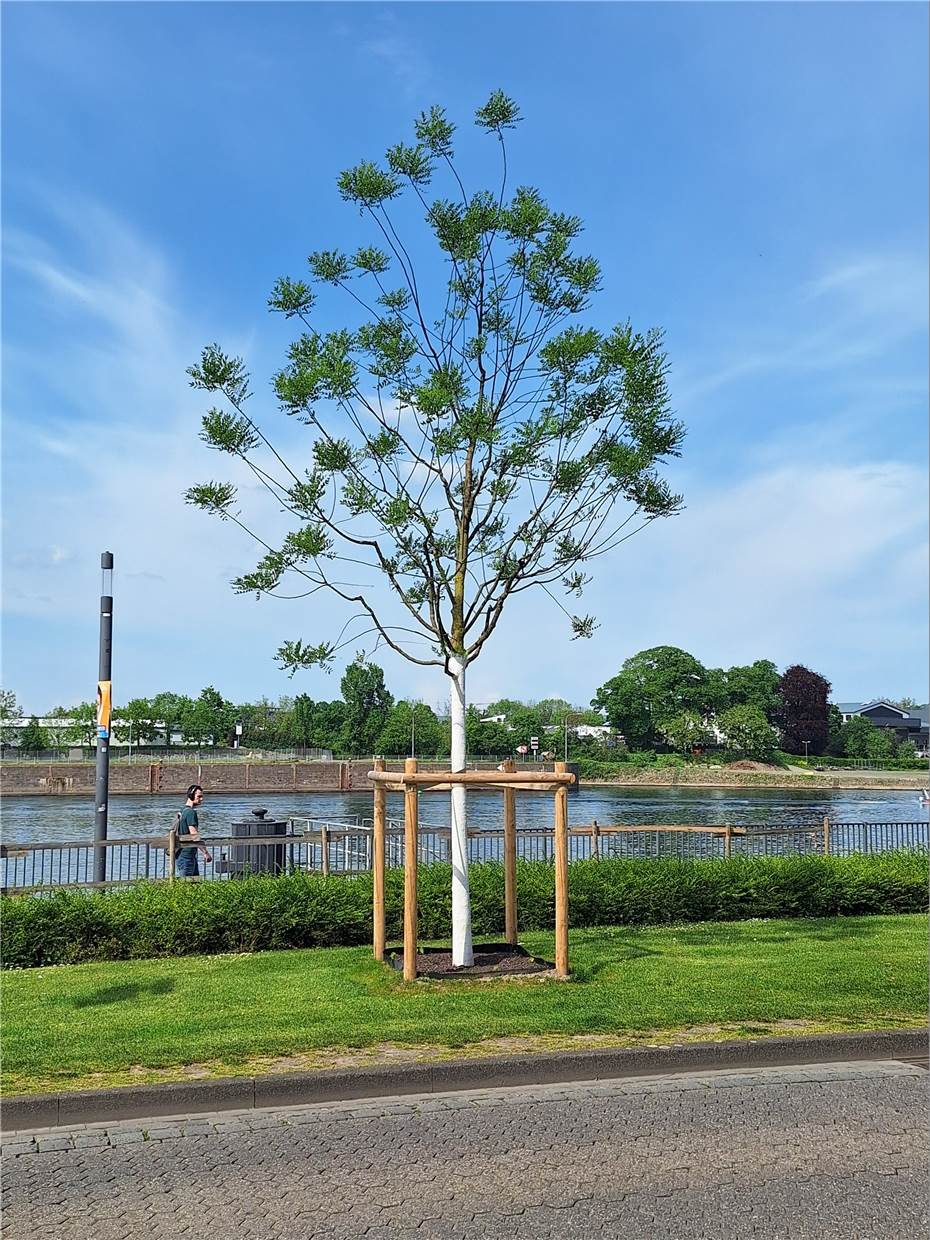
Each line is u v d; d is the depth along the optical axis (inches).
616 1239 194.5
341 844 751.7
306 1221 201.9
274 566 404.8
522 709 4928.6
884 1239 194.7
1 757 3703.3
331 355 404.5
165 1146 240.2
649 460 415.2
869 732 5064.0
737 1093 276.2
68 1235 196.2
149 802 2721.5
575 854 688.4
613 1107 265.0
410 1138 244.1
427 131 423.8
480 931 510.6
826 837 709.3
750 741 4426.7
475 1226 199.9
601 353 412.2
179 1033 314.7
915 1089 280.1
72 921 448.5
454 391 398.3
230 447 402.3
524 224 414.3
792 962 420.8
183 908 460.4
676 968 408.2
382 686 4409.5
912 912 594.2
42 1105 256.2
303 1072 275.1
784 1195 212.8
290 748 4429.1
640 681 4672.7
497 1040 308.8
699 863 579.5
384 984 380.8
